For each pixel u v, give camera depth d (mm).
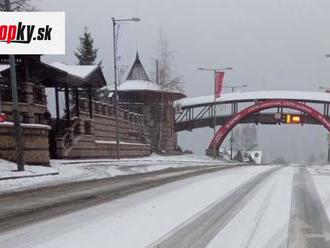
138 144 49250
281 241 7887
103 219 9812
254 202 12219
